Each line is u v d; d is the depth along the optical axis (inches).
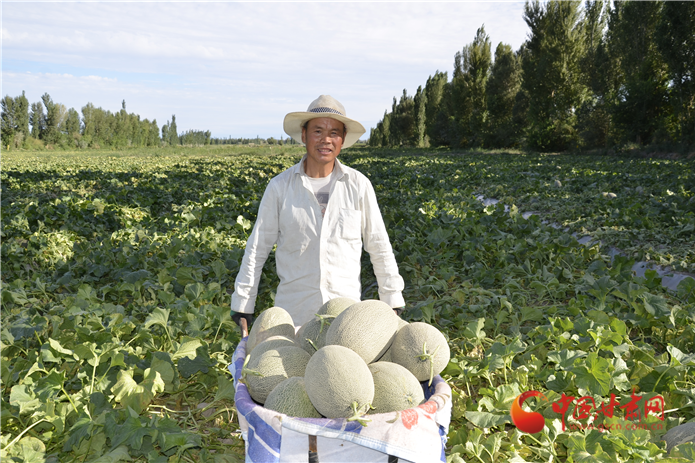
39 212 354.6
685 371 110.8
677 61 1175.0
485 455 92.7
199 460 93.7
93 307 151.8
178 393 118.2
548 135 1711.4
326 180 116.0
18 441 92.8
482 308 165.6
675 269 208.7
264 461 67.9
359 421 64.9
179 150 3540.8
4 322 151.9
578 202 396.2
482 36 2297.0
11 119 4232.3
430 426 69.2
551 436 93.8
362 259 214.7
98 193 503.5
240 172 826.8
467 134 2361.0
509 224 305.0
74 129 4702.3
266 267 203.8
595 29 1731.1
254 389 77.4
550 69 1660.9
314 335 87.4
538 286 188.7
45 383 103.2
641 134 1371.8
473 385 121.3
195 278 196.9
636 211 325.7
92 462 83.0
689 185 468.4
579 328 134.3
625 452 84.0
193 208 373.7
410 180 598.5
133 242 268.8
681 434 89.3
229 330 146.3
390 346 83.3
